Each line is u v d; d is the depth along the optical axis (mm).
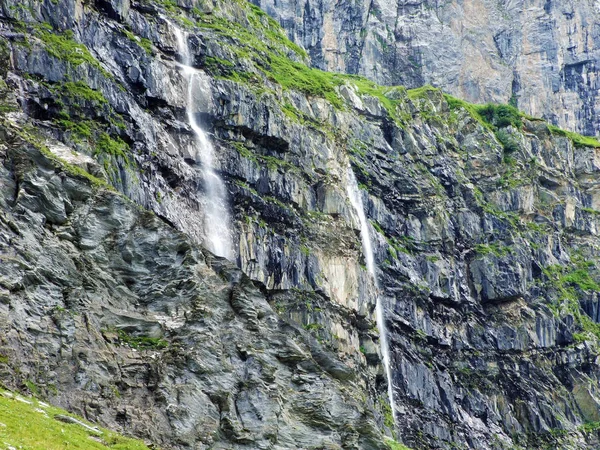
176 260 99375
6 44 117375
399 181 191875
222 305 99250
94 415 87000
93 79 125062
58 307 90000
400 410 169625
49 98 118688
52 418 82375
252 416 94250
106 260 95688
